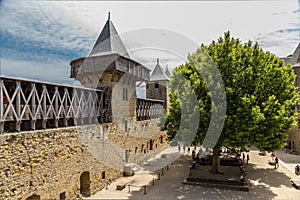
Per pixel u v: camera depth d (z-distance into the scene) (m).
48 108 10.63
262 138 13.03
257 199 12.41
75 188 11.92
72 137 11.84
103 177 14.66
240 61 14.12
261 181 15.40
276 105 13.34
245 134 12.93
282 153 24.53
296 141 23.81
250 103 12.82
